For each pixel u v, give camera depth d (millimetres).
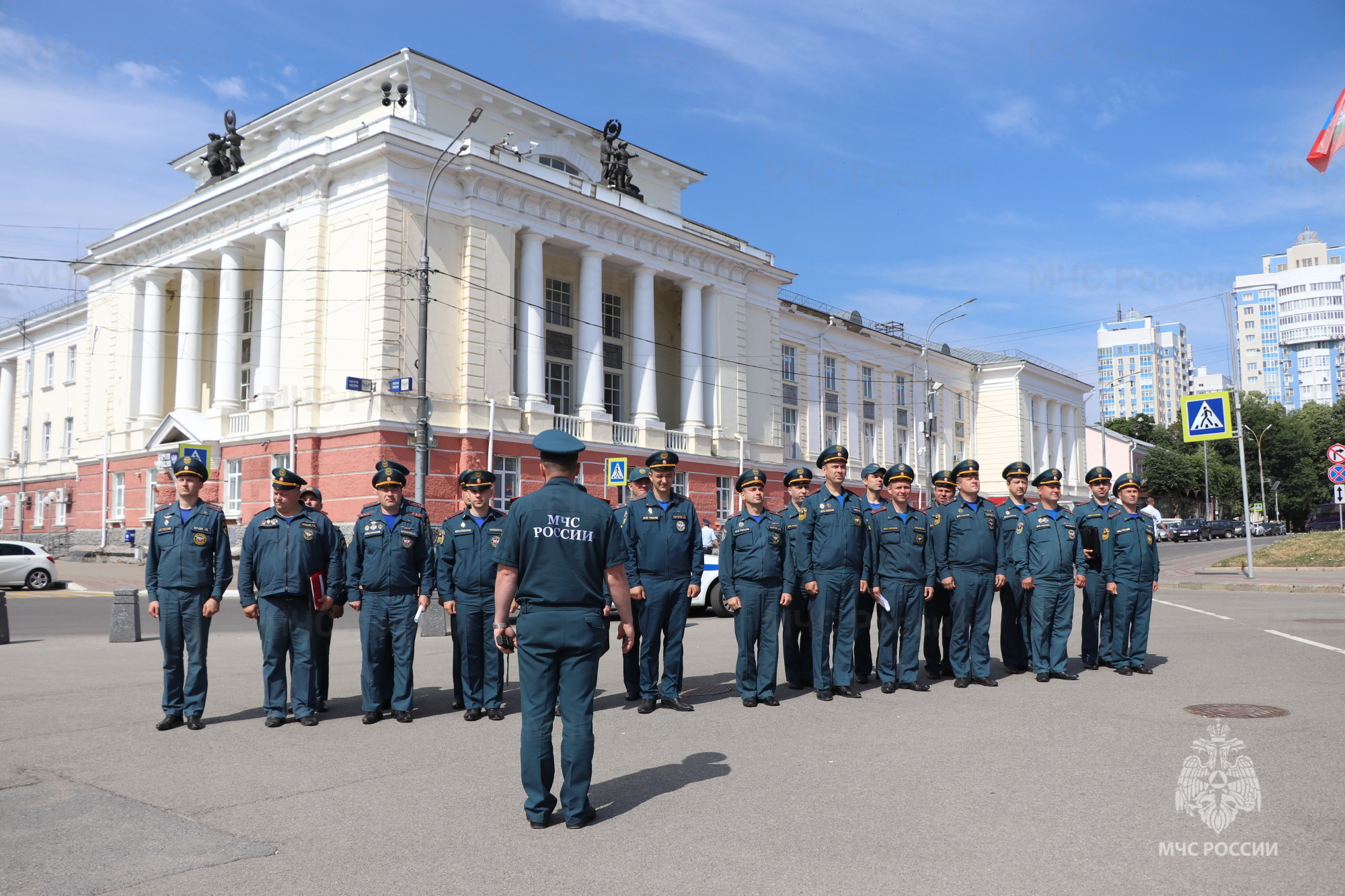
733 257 38438
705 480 36688
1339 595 20031
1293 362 150375
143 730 7703
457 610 8352
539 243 31469
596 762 6637
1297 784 5562
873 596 9484
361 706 9055
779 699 9172
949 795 5551
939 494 10180
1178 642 12188
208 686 9781
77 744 7180
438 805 5582
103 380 39844
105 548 36562
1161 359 162500
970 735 7133
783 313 44500
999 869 4371
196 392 35031
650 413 35094
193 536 7844
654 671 8586
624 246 34469
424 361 23641
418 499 23281
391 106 30312
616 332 37688
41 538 43656
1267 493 88562
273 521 8062
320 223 29594
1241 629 13477
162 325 37156
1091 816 5105
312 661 8055
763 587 8758
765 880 4312
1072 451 70000
